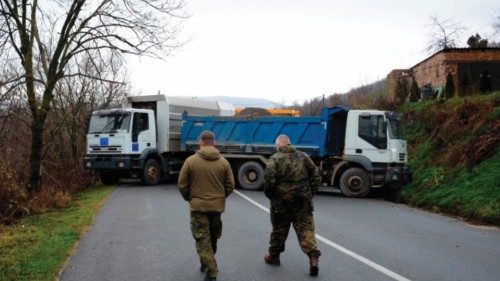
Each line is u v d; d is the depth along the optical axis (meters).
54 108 20.80
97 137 19.41
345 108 17.70
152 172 20.03
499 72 25.08
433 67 27.12
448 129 18.84
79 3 16.02
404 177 16.97
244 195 16.97
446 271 6.91
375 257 7.66
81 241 8.65
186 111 21.59
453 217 12.64
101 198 15.34
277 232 6.95
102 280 6.24
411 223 11.41
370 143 17.14
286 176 6.74
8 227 10.63
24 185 14.82
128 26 16.56
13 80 15.45
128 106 21.33
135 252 7.81
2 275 6.36
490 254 8.16
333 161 18.05
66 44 16.56
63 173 19.48
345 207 14.27
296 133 18.30
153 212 12.25
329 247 8.36
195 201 6.33
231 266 7.01
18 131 17.98
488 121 17.09
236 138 19.47
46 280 6.18
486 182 13.66
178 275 6.50
